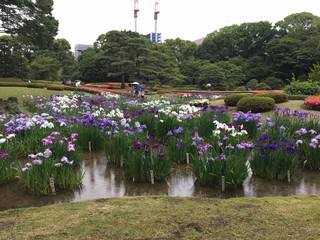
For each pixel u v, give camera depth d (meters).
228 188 5.45
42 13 31.48
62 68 66.38
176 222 3.77
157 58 45.88
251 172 6.34
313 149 6.48
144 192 5.36
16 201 4.96
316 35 62.25
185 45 71.38
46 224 3.75
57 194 5.25
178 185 5.68
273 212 4.10
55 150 6.29
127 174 6.31
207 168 5.57
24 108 17.25
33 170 5.31
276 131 7.56
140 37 43.00
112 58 42.72
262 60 63.56
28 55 50.69
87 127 8.21
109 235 3.46
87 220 3.83
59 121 8.71
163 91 38.41
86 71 54.94
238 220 3.84
